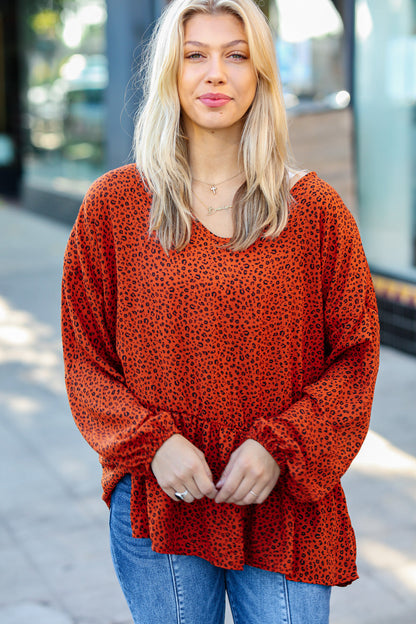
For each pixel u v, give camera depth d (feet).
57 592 10.63
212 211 5.84
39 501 13.06
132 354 5.90
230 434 5.69
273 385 5.75
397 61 20.62
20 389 18.10
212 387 5.69
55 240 35.40
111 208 5.85
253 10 5.62
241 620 6.09
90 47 35.22
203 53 5.63
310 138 21.35
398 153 20.79
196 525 5.87
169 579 5.97
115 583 10.84
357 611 10.05
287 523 5.78
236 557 5.75
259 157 5.64
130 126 25.95
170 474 5.54
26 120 43.83
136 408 5.74
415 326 19.74
